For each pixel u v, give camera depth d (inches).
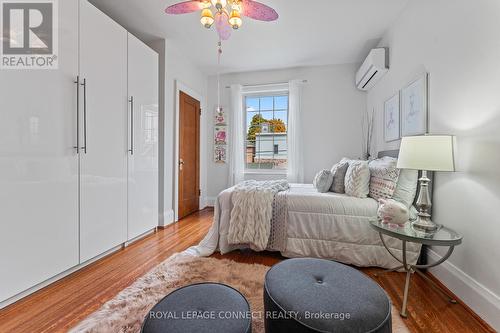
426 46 77.5
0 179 53.2
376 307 36.4
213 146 171.5
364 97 146.1
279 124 163.8
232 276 69.7
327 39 117.9
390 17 99.7
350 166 90.3
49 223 63.5
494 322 49.9
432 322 52.6
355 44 123.0
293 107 151.9
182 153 138.9
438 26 71.1
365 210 79.1
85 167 73.8
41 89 61.0
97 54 77.8
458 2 62.2
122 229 90.5
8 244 54.9
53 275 64.9
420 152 60.4
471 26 57.8
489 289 52.0
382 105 119.1
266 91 162.1
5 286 54.5
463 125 60.7
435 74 72.7
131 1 89.6
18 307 55.7
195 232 113.5
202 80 163.8
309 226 82.8
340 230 80.0
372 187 83.4
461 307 57.7
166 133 122.7
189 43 122.8
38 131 60.3
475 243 56.2
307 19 100.8
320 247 81.8
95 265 77.9
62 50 66.2
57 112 64.9
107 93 82.2
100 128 79.4
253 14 73.4
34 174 59.7
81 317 52.7
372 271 76.3
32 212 59.5
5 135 53.9
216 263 78.3
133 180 96.4
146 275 69.8
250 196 86.6
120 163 88.9
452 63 64.8
